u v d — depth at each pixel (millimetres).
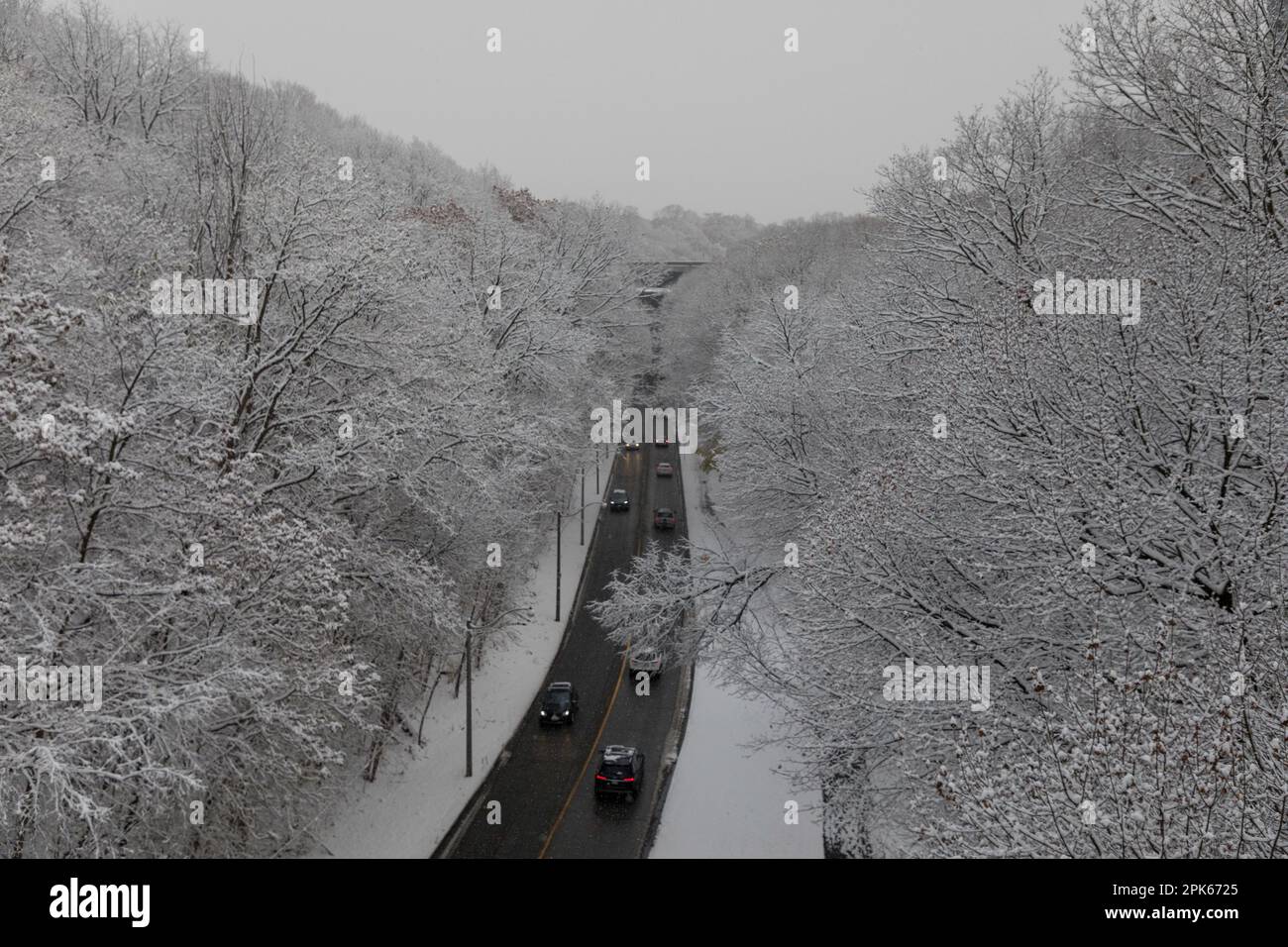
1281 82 14781
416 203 48844
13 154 17094
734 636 17781
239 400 17625
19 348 10359
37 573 12219
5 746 11164
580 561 45594
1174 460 12406
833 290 43062
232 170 21391
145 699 11734
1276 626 8812
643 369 71125
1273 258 12266
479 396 21234
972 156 21391
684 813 22984
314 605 15961
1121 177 17031
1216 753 6891
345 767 22688
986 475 13000
